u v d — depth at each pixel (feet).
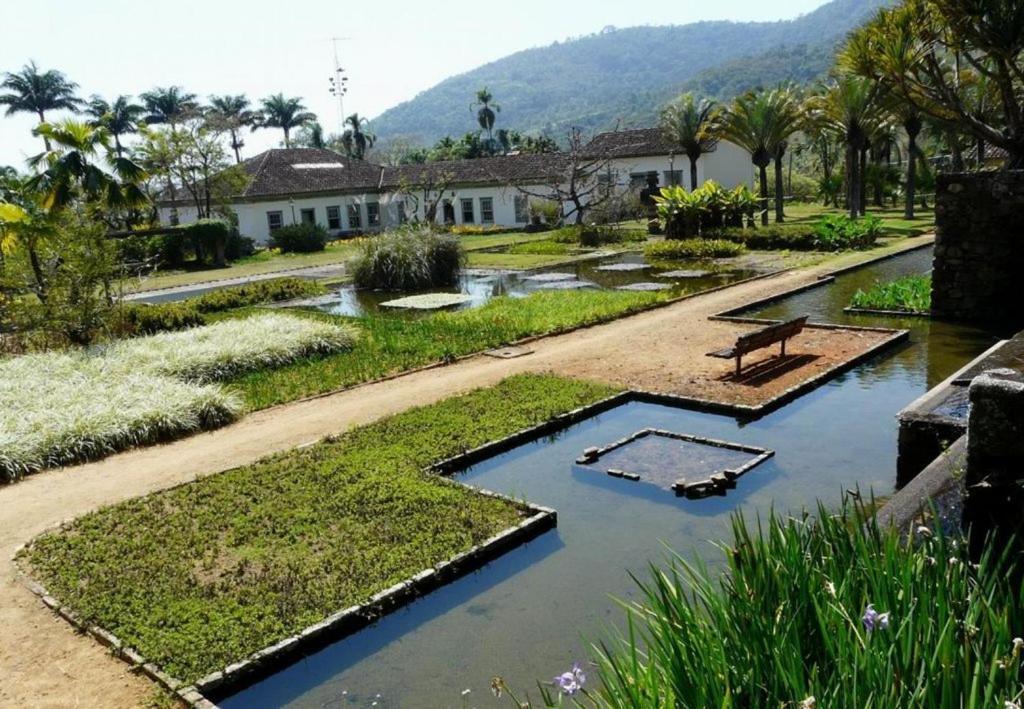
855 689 7.62
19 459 27.48
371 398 34.30
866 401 30.71
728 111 113.29
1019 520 11.96
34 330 46.11
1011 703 7.20
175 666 15.44
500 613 17.56
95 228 47.26
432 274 70.38
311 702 14.98
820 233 80.33
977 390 12.21
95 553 20.48
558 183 131.95
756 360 36.68
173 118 126.62
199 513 22.56
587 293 58.85
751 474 24.22
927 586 9.27
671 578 18.20
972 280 42.88
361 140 252.62
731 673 8.55
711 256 80.53
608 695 9.21
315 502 22.80
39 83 181.57
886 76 45.68
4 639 17.03
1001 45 41.01
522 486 24.41
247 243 117.91
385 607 17.52
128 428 29.91
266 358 40.73
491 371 37.47
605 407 31.17
